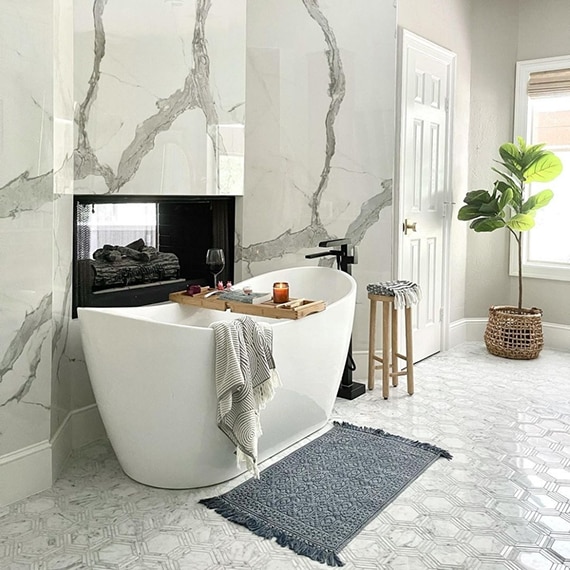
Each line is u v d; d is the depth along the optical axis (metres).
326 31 3.98
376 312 4.14
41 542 2.22
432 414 3.55
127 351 2.46
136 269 3.38
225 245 3.93
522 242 5.17
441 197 4.85
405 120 4.29
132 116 3.17
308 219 4.07
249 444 2.49
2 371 2.46
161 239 3.53
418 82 4.45
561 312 5.09
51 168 2.56
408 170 4.39
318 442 3.11
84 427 3.09
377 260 4.23
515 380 4.22
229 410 2.46
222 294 3.20
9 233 2.45
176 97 3.38
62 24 2.71
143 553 2.16
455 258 5.11
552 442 3.16
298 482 2.68
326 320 3.02
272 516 2.40
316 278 3.69
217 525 2.34
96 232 3.16
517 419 3.48
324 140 4.05
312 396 3.06
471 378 4.27
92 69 2.98
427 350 4.81
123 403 2.53
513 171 4.68
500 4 5.07
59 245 2.73
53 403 2.69
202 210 3.76
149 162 3.28
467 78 5.07
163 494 2.58
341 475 2.75
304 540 2.23
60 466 2.78
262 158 3.93
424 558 2.13
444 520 2.39
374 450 3.01
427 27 4.52
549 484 2.69
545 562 2.11
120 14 3.08
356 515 2.41
